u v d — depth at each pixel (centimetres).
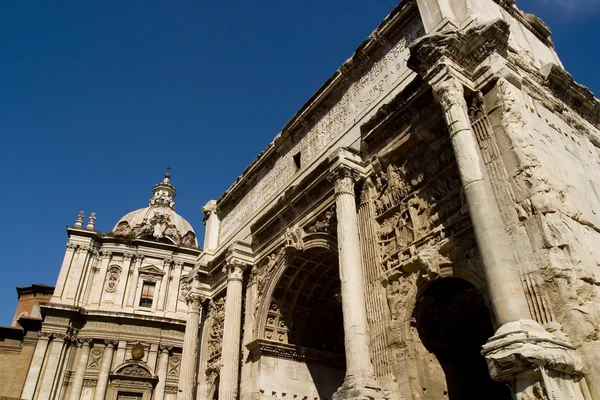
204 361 2434
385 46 1772
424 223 1314
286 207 1998
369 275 1417
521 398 795
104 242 4625
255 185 2558
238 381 2020
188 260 4778
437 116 1340
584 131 1417
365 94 1809
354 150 1619
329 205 1764
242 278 2222
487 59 1231
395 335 1259
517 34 1584
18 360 4247
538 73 1344
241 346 2116
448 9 1438
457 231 1196
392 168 1491
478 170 1068
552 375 782
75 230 4484
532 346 795
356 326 1305
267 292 2061
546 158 1091
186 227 5494
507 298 912
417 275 1274
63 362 3972
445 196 1273
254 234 2223
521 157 1053
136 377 4028
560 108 1339
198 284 2634
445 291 1309
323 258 1967
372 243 1449
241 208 2647
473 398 1252
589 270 948
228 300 2136
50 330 4012
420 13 1531
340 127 1900
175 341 4300
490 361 839
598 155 1418
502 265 948
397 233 1388
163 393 4069
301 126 2197
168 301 4519
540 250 945
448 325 1327
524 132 1091
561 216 977
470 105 1210
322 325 2238
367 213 1508
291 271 2030
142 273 4575
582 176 1221
